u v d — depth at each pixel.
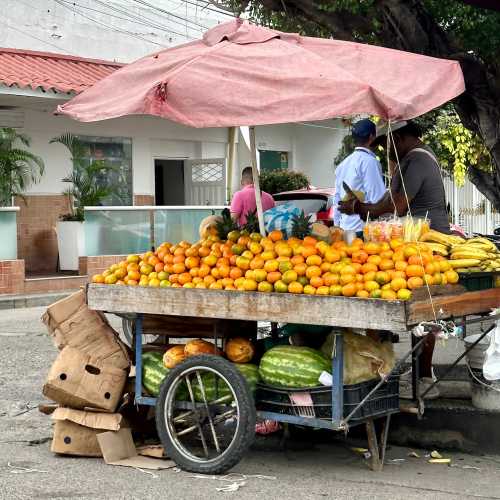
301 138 25.67
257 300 5.62
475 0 6.74
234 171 22.59
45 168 18.50
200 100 5.52
